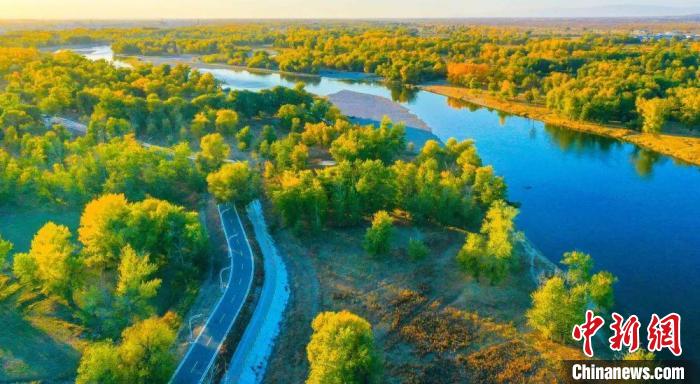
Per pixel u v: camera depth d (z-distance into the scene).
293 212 116.69
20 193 133.00
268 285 97.75
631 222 131.50
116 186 128.88
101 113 186.12
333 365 66.00
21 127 170.88
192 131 185.12
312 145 175.25
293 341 84.25
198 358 77.75
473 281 98.94
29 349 78.25
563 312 80.88
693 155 175.62
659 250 117.50
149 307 90.38
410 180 124.00
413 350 81.75
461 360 79.25
